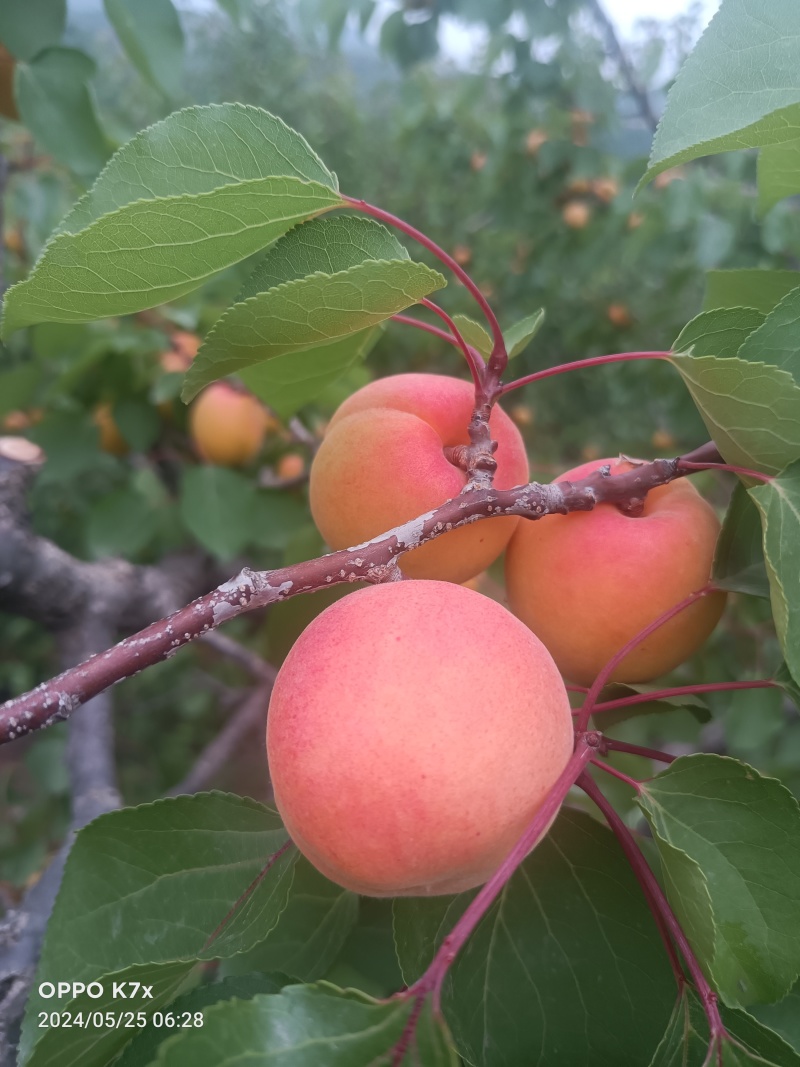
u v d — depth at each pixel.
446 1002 0.15
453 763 0.11
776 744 0.40
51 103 0.27
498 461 0.18
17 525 0.31
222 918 0.15
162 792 0.58
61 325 0.32
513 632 0.13
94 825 0.15
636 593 0.17
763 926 0.13
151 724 0.65
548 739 0.12
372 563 0.14
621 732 0.32
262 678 0.43
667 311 0.58
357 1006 0.10
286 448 0.39
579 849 0.16
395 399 0.18
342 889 0.18
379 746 0.11
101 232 0.13
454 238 0.80
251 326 0.14
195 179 0.14
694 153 0.13
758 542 0.17
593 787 0.15
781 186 0.18
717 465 0.17
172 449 0.40
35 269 0.13
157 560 0.46
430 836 0.11
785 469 0.15
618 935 0.15
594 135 0.64
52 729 0.48
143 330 0.35
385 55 0.69
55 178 0.41
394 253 0.15
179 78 0.30
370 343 0.20
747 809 0.14
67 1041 0.13
